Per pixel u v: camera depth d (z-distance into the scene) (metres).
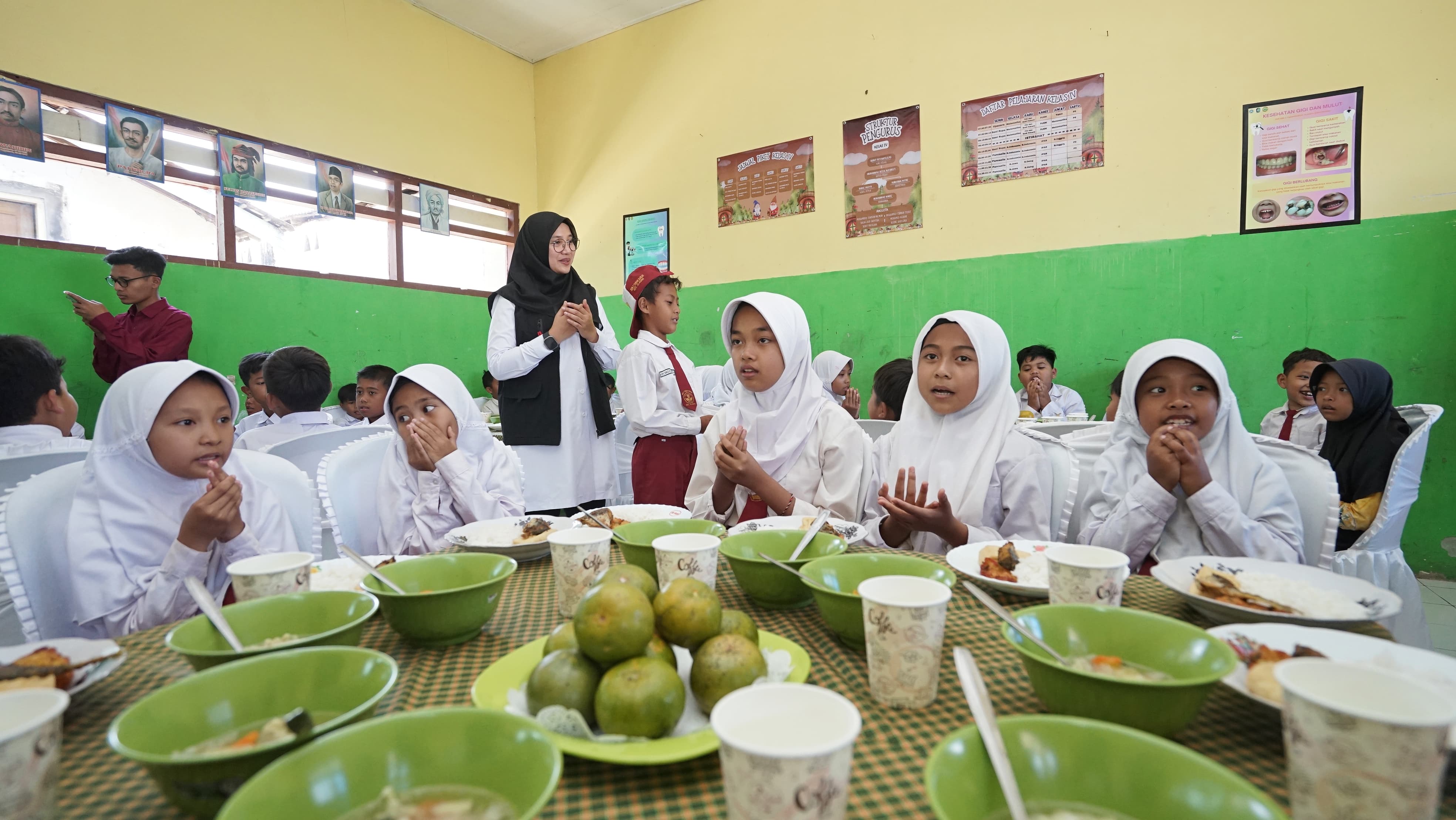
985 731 0.45
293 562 0.91
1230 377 3.71
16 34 3.38
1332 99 3.44
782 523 1.28
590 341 2.71
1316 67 3.46
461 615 0.79
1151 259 3.84
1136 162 3.85
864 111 4.56
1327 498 1.39
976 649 0.79
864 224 4.59
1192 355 1.35
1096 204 3.95
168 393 1.13
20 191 3.49
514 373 2.53
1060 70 4.00
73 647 0.73
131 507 1.15
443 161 5.28
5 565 1.04
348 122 4.70
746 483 1.52
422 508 1.53
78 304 3.32
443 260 5.41
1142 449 1.49
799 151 4.79
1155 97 3.79
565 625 0.68
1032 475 1.51
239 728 0.57
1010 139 4.15
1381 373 2.24
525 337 2.63
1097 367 4.00
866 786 0.52
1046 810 0.44
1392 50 3.33
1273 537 1.27
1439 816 0.48
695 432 2.67
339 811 0.43
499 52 5.70
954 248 4.33
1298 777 0.45
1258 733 0.60
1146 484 1.32
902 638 0.64
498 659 0.78
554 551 0.93
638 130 5.45
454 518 1.55
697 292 5.21
